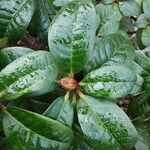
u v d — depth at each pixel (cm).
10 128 35
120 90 35
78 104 36
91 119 35
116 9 53
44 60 35
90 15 36
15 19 45
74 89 36
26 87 34
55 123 34
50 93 41
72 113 36
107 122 35
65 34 36
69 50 36
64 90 38
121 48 40
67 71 36
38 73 35
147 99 51
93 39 36
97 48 40
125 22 60
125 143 36
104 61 40
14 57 39
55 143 35
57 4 42
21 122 35
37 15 48
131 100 53
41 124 34
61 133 34
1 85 34
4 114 36
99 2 56
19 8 45
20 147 35
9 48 39
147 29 57
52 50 36
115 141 36
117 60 40
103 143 36
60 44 36
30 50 39
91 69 39
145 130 51
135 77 35
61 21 36
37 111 41
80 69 36
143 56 45
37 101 42
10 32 45
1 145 40
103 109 35
